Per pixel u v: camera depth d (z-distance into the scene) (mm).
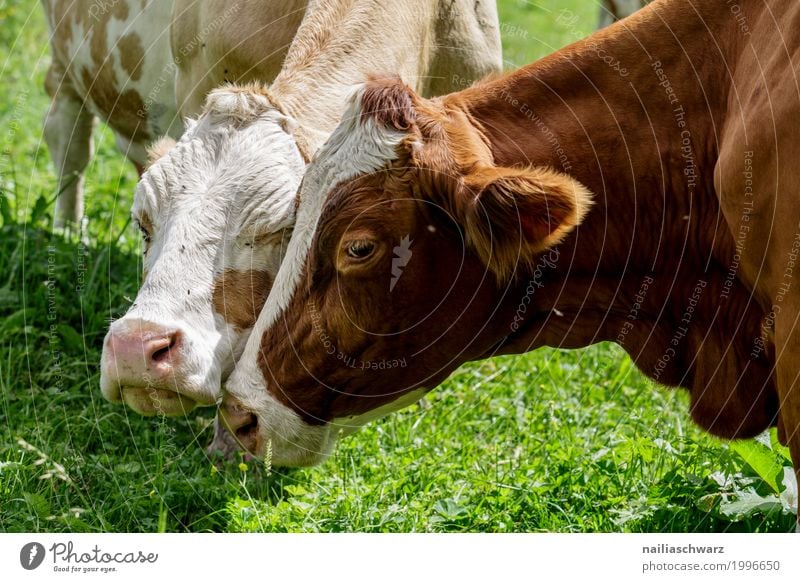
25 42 12500
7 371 6512
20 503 5211
